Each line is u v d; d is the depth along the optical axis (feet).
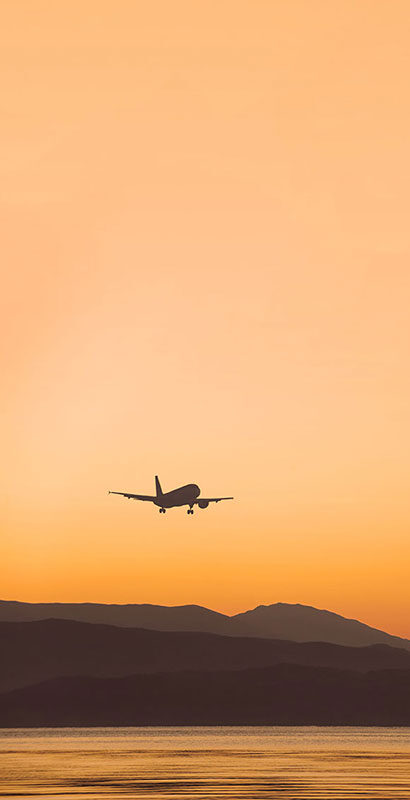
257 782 405.59
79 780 418.51
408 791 365.40
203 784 397.80
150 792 364.99
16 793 363.35
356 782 404.57
